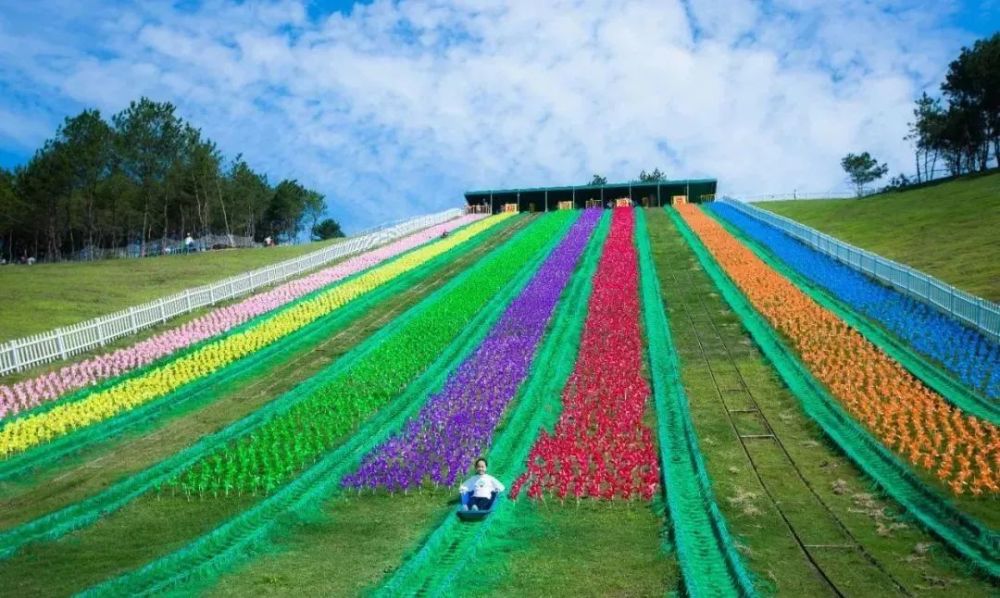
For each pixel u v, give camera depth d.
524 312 40.00
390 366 32.19
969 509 17.28
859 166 104.69
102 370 32.19
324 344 36.38
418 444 23.56
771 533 16.64
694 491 19.28
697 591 13.80
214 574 15.63
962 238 48.94
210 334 36.94
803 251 50.84
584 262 53.28
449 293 45.72
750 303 39.50
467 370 30.88
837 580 14.28
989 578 14.03
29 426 25.66
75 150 77.31
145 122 83.56
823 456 21.42
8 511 19.98
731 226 64.81
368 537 17.50
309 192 132.75
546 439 22.81
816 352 30.53
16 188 89.06
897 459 20.25
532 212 83.06
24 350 31.47
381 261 56.34
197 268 58.22
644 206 83.06
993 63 83.00
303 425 25.70
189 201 98.44
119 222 97.38
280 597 14.48
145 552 16.86
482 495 18.41
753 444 22.56
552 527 17.67
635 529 17.36
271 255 65.94
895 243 51.66
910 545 15.77
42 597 14.73
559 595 14.19
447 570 15.40
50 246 92.56
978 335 30.66
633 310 39.41
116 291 47.78
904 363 28.50
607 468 21.06
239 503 19.69
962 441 21.25
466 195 87.06
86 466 23.20
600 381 28.66
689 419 24.61
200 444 24.22
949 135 92.00
